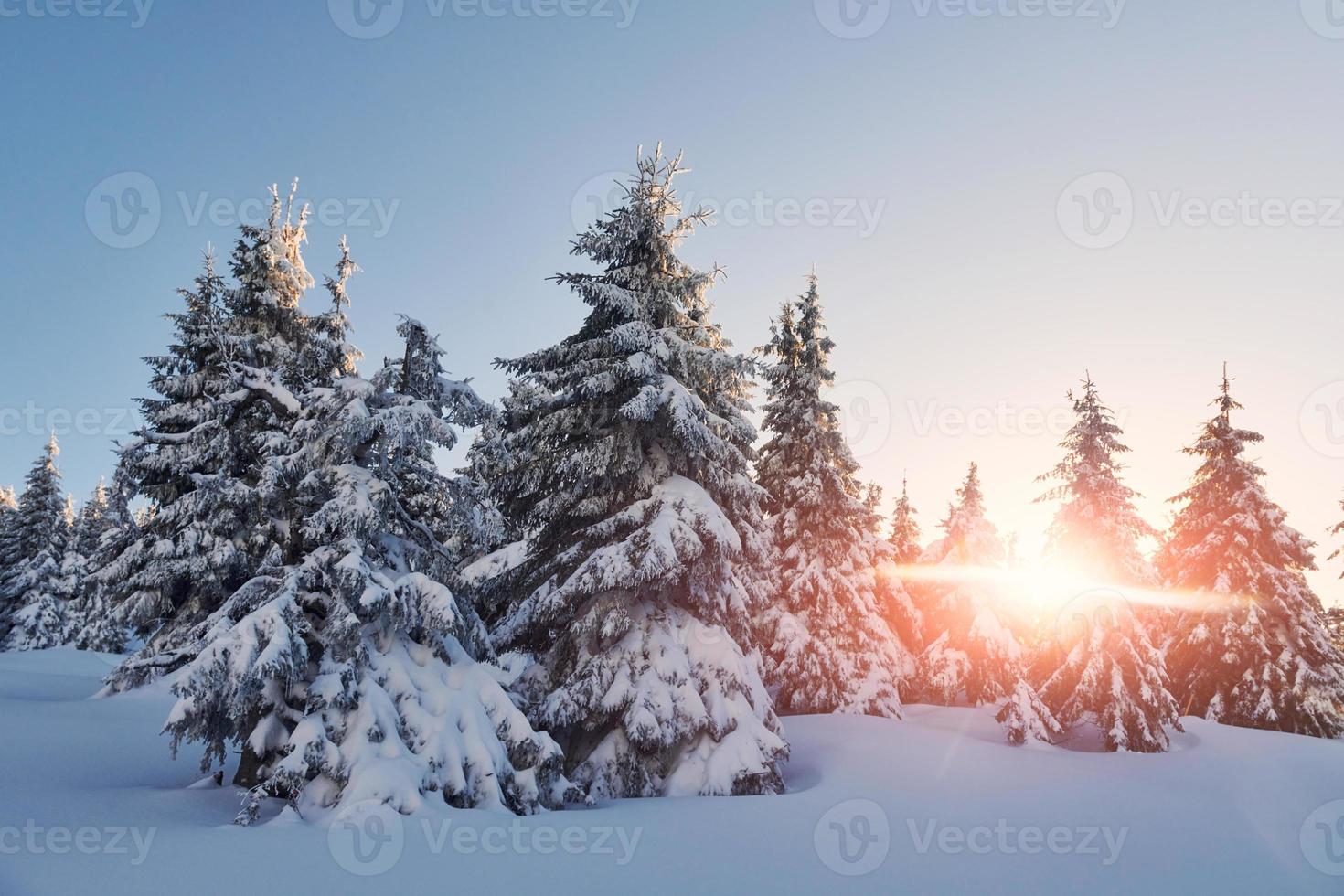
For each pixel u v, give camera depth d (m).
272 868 7.19
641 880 7.95
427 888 7.08
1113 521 25.00
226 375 22.48
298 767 9.07
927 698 30.47
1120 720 20.61
